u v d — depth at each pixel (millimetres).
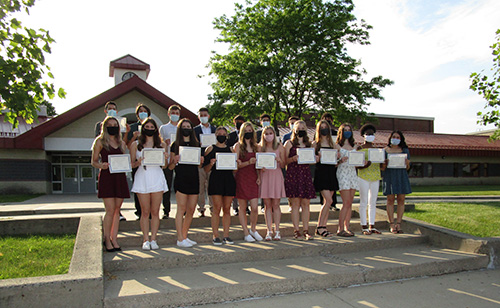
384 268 4910
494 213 8320
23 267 4492
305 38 20609
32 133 19484
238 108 19188
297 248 5477
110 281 4262
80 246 4621
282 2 21188
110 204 5172
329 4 20875
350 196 6469
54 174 22594
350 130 6680
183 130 5609
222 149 5934
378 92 20953
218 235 5816
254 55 20312
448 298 4305
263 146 6211
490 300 4262
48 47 5223
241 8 21953
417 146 28391
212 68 20641
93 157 5148
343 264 5090
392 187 6730
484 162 31453
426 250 6000
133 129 6613
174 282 4219
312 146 6516
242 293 4176
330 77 19016
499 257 5586
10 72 4906
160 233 5910
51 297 3520
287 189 6184
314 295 4324
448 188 24047
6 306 3375
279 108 19797
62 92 5473
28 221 6352
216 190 5684
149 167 5344
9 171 19625
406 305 4078
